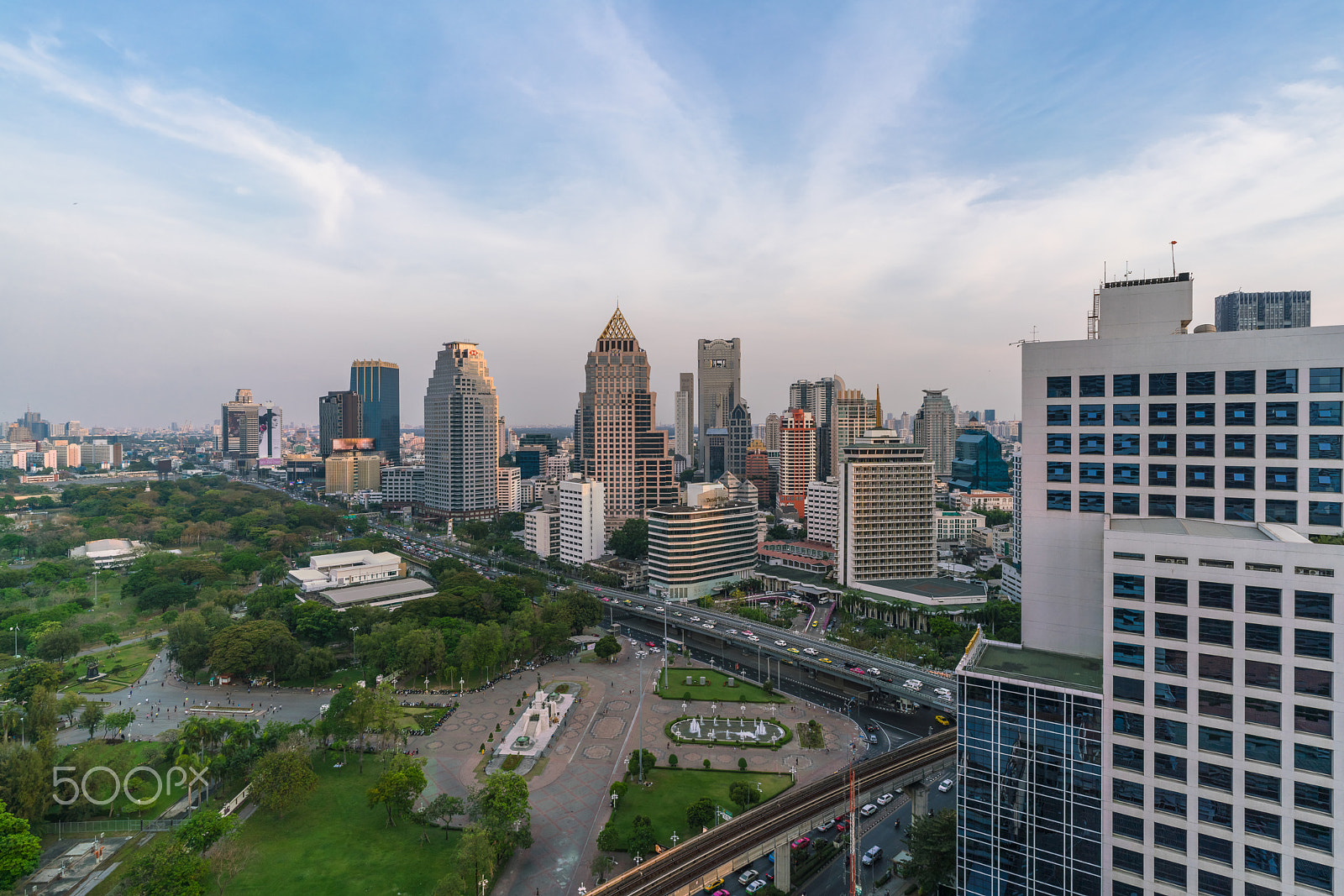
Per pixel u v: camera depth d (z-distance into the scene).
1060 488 126.62
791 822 144.62
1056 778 106.94
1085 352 123.62
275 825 161.12
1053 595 127.69
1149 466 119.06
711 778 186.88
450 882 127.69
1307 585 89.50
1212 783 95.81
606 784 183.75
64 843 154.38
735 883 144.38
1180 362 116.31
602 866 139.88
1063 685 107.56
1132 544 100.19
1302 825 90.00
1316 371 106.50
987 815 112.75
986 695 112.19
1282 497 109.12
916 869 135.12
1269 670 92.00
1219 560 94.62
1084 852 105.06
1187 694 97.12
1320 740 88.88
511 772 178.25
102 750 195.62
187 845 136.62
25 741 195.38
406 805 162.88
